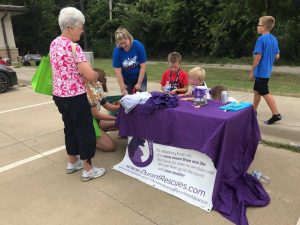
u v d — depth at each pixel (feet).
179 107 11.49
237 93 25.66
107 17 99.66
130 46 15.23
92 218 10.02
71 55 10.80
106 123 15.15
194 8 70.85
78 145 12.54
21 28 98.22
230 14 48.29
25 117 21.63
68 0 126.72
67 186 12.00
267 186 11.44
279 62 54.95
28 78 39.14
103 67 52.08
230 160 10.80
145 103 12.01
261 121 18.19
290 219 9.59
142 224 9.62
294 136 15.90
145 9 84.89
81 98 11.30
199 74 13.43
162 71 44.80
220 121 9.95
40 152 15.42
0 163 14.32
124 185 11.89
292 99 23.22
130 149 13.23
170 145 11.57
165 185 11.56
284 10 37.88
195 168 11.05
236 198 10.46
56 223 9.85
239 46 66.49
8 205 10.89
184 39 76.54
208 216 9.86
